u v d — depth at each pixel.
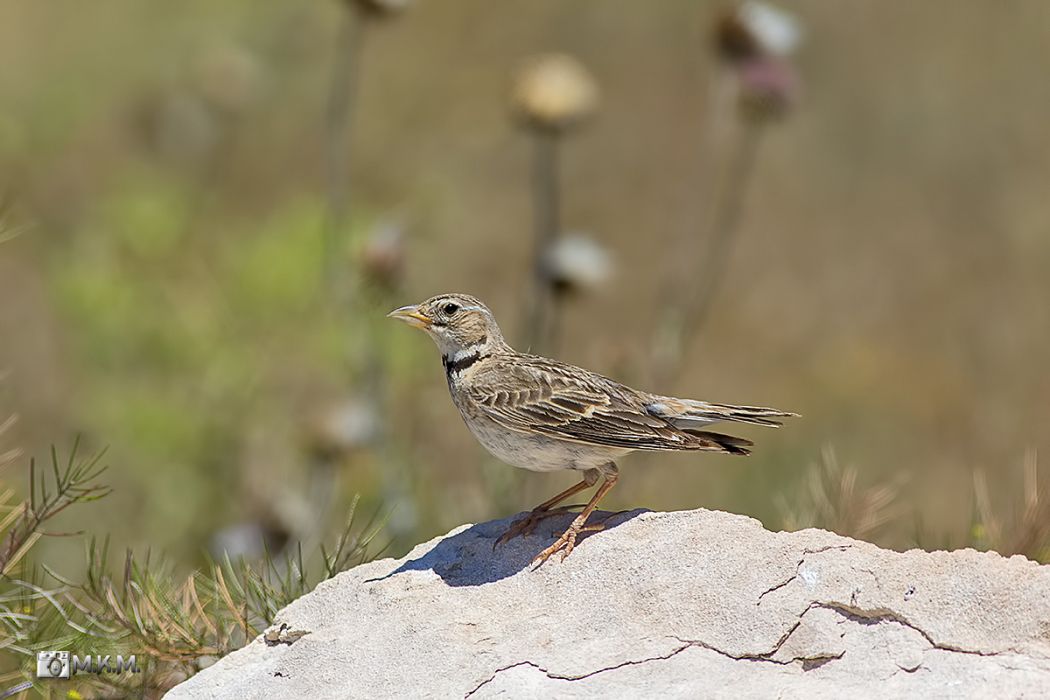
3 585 9.30
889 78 23.83
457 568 8.12
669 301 17.62
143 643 8.69
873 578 7.16
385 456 13.82
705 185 22.52
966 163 22.94
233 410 15.53
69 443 15.48
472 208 22.06
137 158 21.11
